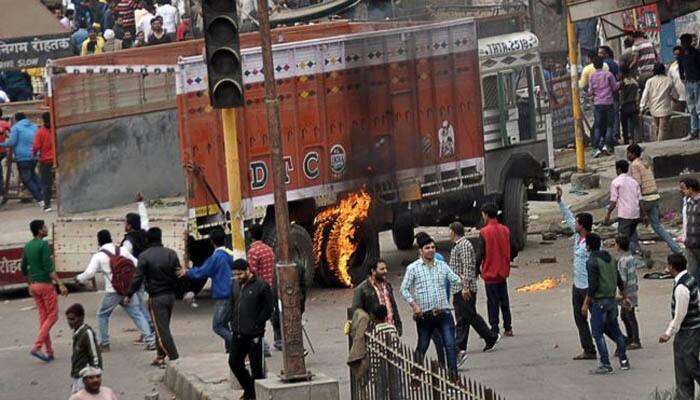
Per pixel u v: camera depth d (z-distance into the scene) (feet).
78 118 180.14
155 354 148.77
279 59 172.76
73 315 115.75
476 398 85.97
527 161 200.03
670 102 232.32
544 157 204.44
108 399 98.84
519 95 201.26
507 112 199.21
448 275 124.57
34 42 246.88
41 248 147.33
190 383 128.88
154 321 140.36
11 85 263.08
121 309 172.65
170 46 186.80
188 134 164.04
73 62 177.99
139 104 186.39
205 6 114.52
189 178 164.35
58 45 248.32
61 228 177.37
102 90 182.60
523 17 207.31
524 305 161.27
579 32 281.13
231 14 114.62
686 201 149.89
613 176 223.10
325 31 189.78
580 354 134.00
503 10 228.84
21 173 230.48
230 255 139.54
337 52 178.81
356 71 180.65
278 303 136.77
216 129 165.99
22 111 246.88
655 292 160.76
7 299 182.70
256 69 169.78
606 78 243.40
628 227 172.24
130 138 185.26
